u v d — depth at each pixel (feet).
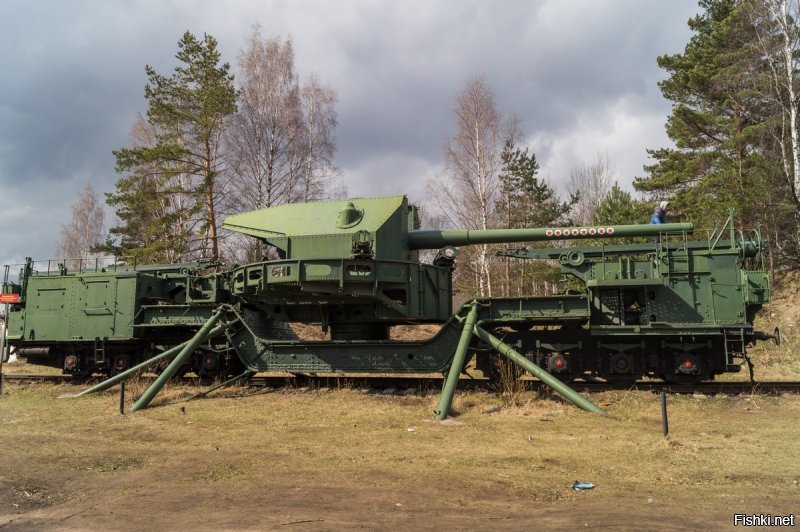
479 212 116.16
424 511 18.94
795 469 23.57
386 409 39.93
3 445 30.35
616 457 25.86
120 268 62.13
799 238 94.99
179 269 59.62
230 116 109.91
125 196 108.58
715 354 43.83
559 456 26.17
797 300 91.81
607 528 17.04
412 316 45.52
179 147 103.81
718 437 29.60
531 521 17.79
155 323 54.95
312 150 117.19
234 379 49.70
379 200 48.88
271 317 51.31
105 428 34.83
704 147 108.78
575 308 44.86
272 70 114.73
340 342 47.37
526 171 130.72
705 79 102.17
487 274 114.93
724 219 91.35
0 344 55.67
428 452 27.25
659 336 44.21
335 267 43.39
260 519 18.42
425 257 93.25
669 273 44.04
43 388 54.24
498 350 43.42
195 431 33.45
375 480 22.72
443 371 45.65
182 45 104.99
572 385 45.65
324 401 43.80
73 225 193.16
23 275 61.98
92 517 19.17
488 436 30.86
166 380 45.21
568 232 47.39
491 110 114.83
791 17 91.20
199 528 17.75
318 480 22.91
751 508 18.83
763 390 42.75
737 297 42.70
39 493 22.13
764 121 96.68
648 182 112.06
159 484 22.99
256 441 30.40
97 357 57.11
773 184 93.50
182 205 123.13
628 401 40.29
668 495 20.47
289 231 47.03
